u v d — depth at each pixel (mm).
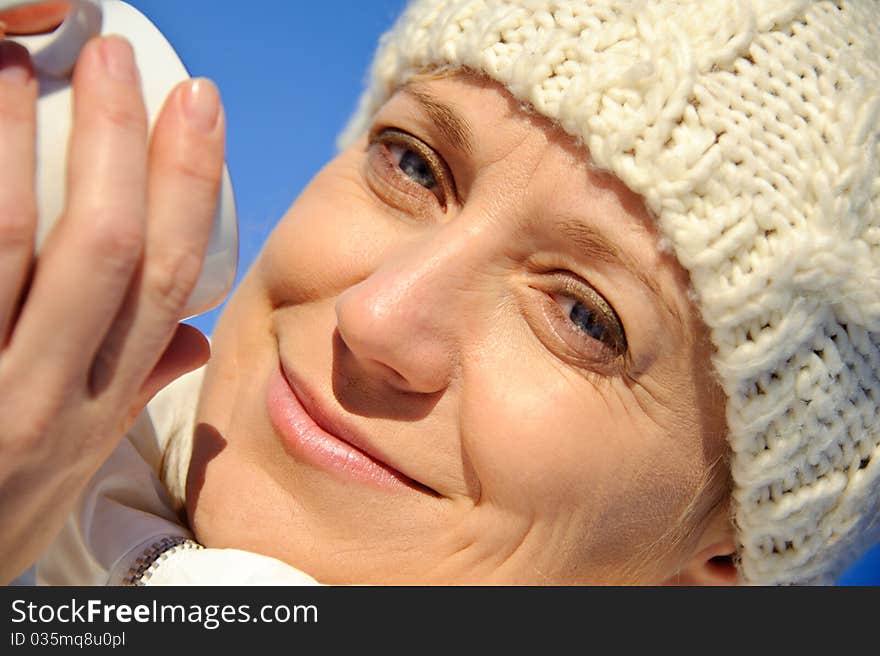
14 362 728
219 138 759
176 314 780
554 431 996
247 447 1052
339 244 1076
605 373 1023
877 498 1173
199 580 956
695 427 1049
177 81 781
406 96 1100
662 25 957
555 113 945
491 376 998
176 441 1213
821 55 995
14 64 704
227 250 818
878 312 985
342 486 1004
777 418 1022
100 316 729
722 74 954
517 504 1014
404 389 996
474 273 993
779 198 930
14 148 692
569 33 972
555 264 988
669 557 1160
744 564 1192
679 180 910
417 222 1092
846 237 946
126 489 1093
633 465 1044
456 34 1041
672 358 1002
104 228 699
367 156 1164
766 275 925
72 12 707
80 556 1048
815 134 951
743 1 979
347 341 965
